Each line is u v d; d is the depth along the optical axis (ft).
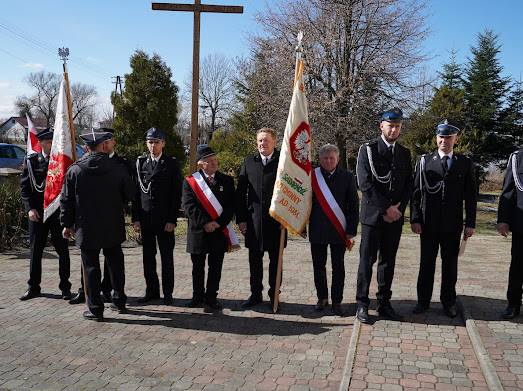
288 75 57.67
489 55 94.89
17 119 201.16
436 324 16.37
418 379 12.59
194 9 27.58
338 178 17.56
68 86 19.31
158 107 68.64
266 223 17.69
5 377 12.77
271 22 58.65
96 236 16.56
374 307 18.17
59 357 14.05
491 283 21.45
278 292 17.90
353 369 13.10
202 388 12.30
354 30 54.39
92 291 16.90
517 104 94.27
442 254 17.07
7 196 32.04
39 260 19.65
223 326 16.60
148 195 18.34
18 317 17.33
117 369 13.32
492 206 64.39
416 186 16.94
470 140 78.89
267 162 17.78
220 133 80.84
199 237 17.66
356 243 31.89
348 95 53.88
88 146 17.07
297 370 13.35
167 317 17.42
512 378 12.34
